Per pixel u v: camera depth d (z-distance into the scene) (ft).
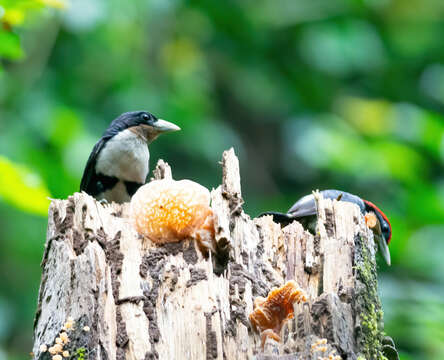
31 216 49.75
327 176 62.08
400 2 63.67
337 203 21.54
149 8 52.19
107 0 50.19
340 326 18.17
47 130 44.04
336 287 19.88
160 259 19.29
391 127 50.83
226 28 61.11
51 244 19.74
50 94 50.49
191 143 55.72
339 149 48.67
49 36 48.44
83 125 46.34
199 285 18.92
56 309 18.62
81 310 18.13
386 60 63.21
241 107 65.62
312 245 20.99
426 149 50.06
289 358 17.65
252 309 19.15
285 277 20.58
